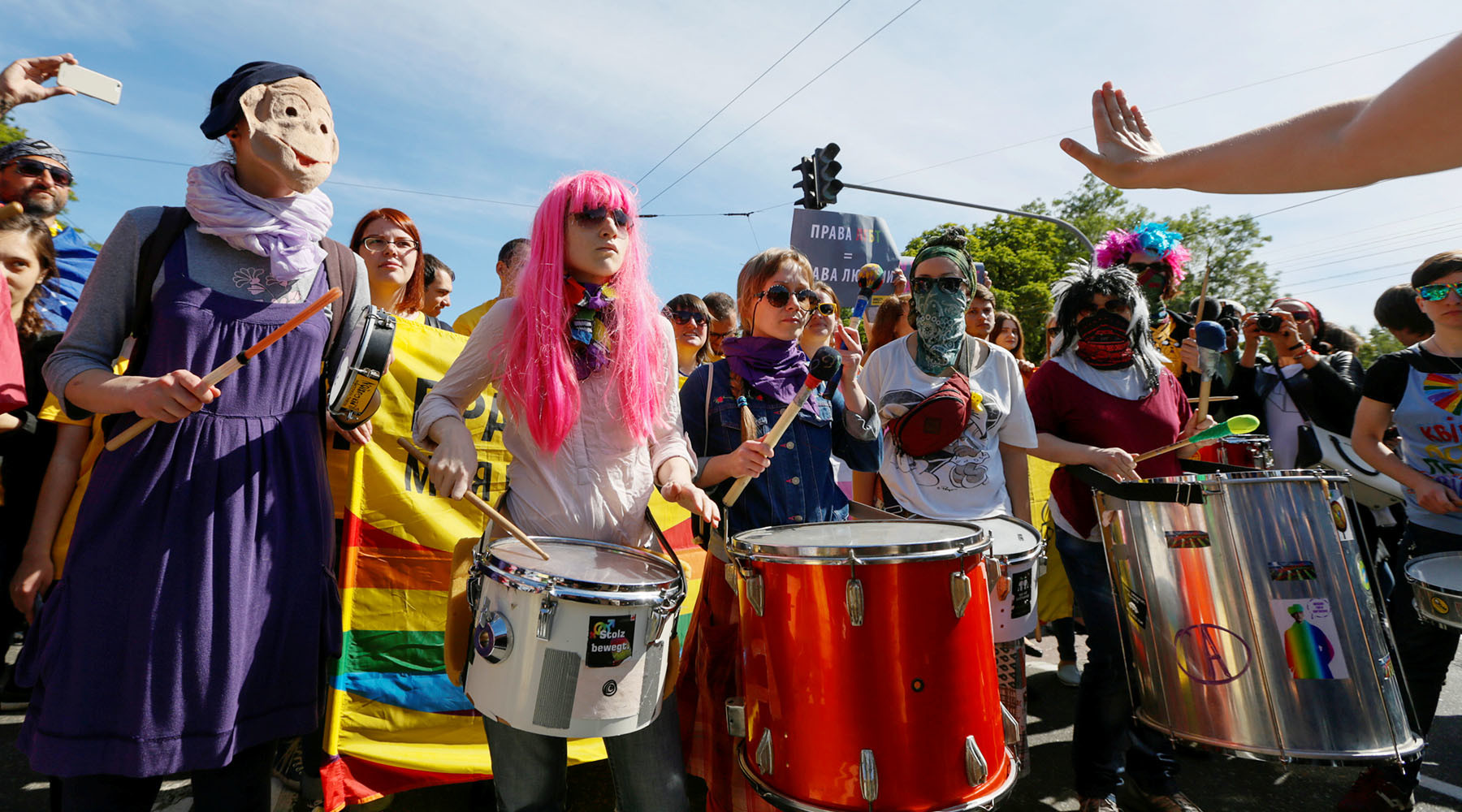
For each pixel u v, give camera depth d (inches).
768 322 94.8
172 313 63.4
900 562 68.0
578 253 73.3
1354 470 163.3
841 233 388.2
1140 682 89.6
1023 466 119.3
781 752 70.4
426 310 183.0
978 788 68.9
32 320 111.5
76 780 60.3
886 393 116.3
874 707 67.2
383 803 103.0
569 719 60.8
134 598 60.1
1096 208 1476.4
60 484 84.0
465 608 69.9
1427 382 116.4
